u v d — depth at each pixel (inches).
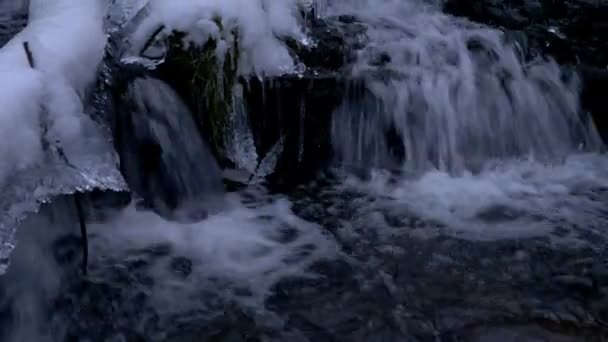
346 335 113.8
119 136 143.9
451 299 123.3
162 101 149.7
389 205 160.6
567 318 117.0
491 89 185.6
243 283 129.6
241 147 161.9
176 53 149.8
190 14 150.9
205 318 119.4
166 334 115.6
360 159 177.5
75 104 117.3
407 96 177.6
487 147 185.2
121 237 141.9
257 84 161.8
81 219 125.3
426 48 192.5
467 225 151.1
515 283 128.3
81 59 132.3
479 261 136.3
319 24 195.5
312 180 171.3
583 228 149.6
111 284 127.6
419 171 177.9
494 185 171.2
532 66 192.2
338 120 172.2
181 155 152.6
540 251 139.6
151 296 125.2
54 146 110.0
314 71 170.1
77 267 129.6
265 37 163.2
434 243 143.6
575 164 183.5
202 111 154.4
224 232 146.9
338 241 144.9
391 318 117.9
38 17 145.6
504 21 213.2
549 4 216.8
